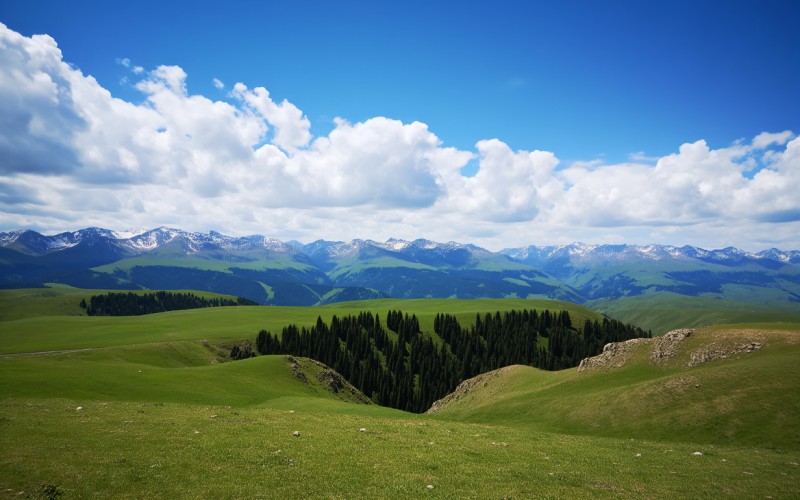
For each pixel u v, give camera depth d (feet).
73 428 106.01
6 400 144.66
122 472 80.33
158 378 228.43
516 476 94.53
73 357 353.72
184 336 551.18
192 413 136.77
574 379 277.23
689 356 239.71
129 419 120.67
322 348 581.53
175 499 71.56
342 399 320.50
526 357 637.30
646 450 129.29
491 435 138.31
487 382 357.20
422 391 519.19
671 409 184.03
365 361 588.50
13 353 425.69
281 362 315.58
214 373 262.47
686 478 100.17
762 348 219.00
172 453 92.68
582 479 95.30
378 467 93.66
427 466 96.94
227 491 75.77
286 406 213.05
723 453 128.77
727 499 87.04
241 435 110.83
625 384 237.66
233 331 615.57
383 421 151.43
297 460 94.02
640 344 278.46
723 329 256.11
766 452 132.77
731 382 186.50
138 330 591.78
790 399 163.43
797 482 99.30
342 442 111.45
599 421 198.70
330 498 76.02
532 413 238.27
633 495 86.38
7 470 77.05
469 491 83.15
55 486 72.33
